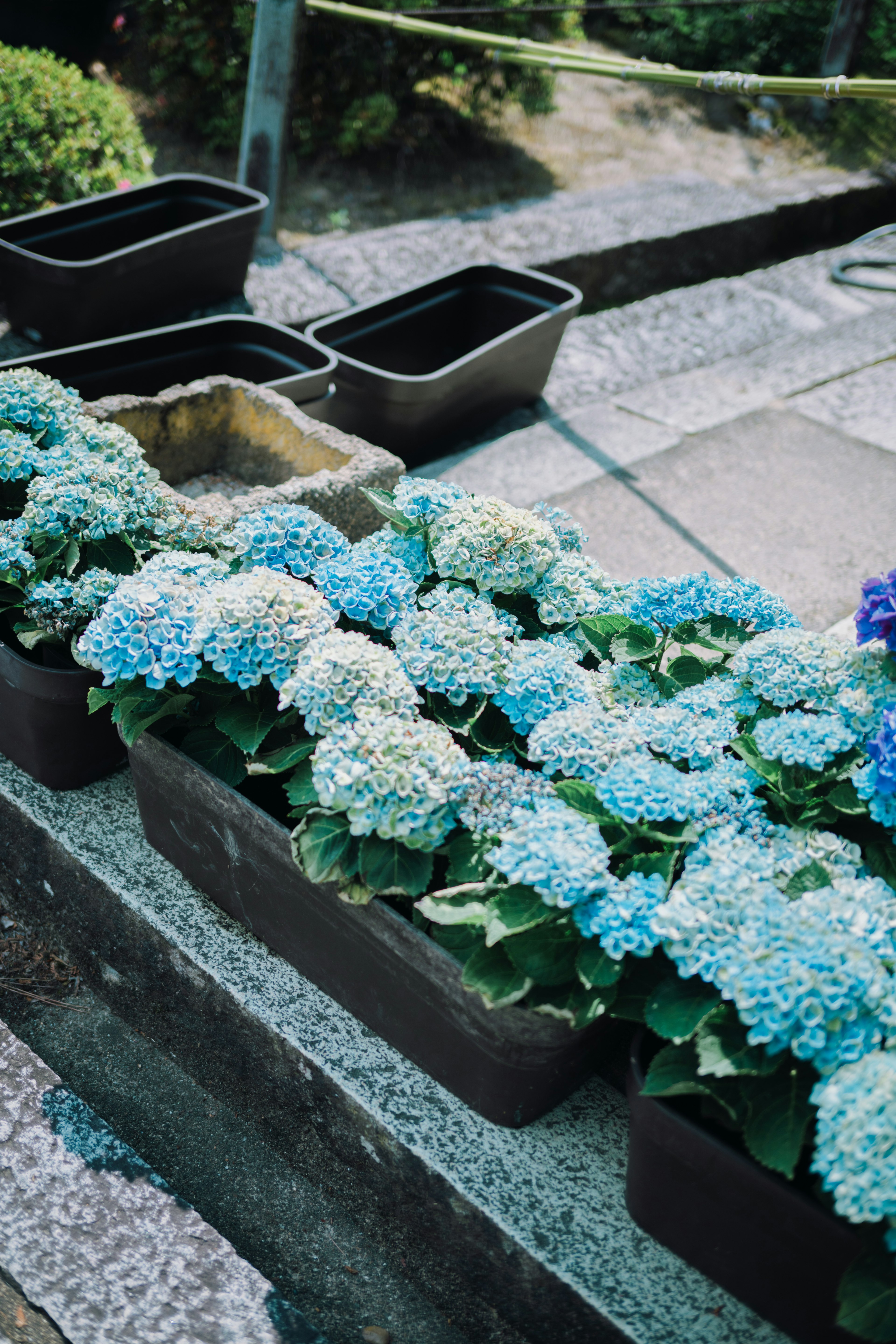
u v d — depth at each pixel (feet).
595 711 5.35
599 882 4.38
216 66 16.72
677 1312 4.65
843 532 11.70
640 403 13.98
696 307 17.01
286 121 14.60
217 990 5.78
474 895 4.66
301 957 5.71
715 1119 4.41
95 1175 5.29
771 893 4.43
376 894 4.80
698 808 4.83
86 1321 4.73
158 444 9.48
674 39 25.25
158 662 5.27
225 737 5.67
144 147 15.17
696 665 6.29
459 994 4.71
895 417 14.14
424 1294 5.50
